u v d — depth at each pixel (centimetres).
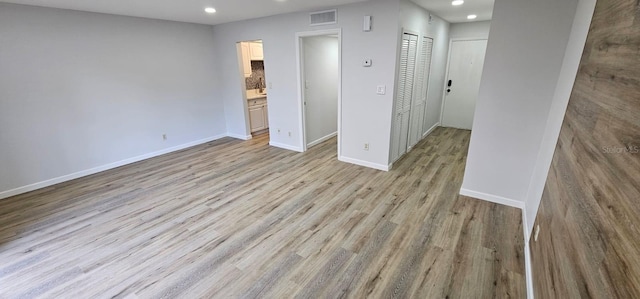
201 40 512
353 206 297
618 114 105
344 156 431
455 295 183
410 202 303
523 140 268
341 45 379
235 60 519
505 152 280
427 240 238
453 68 599
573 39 210
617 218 90
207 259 220
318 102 511
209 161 445
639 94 89
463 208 288
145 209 297
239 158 457
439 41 514
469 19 507
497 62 260
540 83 247
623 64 108
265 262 216
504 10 245
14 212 293
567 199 146
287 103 478
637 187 81
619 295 81
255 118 612
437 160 429
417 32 394
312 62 473
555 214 162
